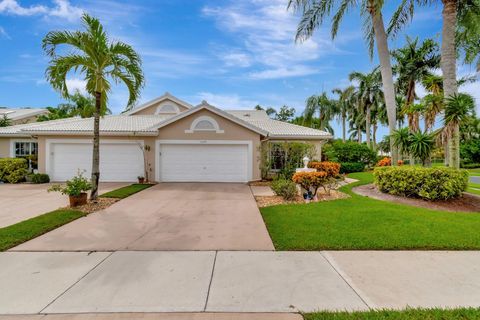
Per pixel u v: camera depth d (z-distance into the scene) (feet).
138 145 52.80
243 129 53.16
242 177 53.31
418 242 18.29
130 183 50.88
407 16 45.91
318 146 60.23
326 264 15.25
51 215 25.62
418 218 24.44
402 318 10.27
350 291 12.37
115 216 26.25
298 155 54.34
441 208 30.76
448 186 31.86
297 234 20.13
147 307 11.12
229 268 14.75
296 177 34.45
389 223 22.85
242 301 11.55
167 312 10.81
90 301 11.53
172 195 38.06
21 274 14.03
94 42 30.14
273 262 15.53
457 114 35.55
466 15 41.83
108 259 15.97
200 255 16.60
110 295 12.01
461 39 47.32
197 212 27.99
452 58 37.29
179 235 20.47
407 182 33.94
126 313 10.73
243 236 20.22
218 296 11.94
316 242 18.40
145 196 37.14
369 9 42.39
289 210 28.17
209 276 13.82
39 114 97.71
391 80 42.37
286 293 12.21
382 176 36.86
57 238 19.71
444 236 19.42
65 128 52.80
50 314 10.66
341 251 17.17
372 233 20.24
